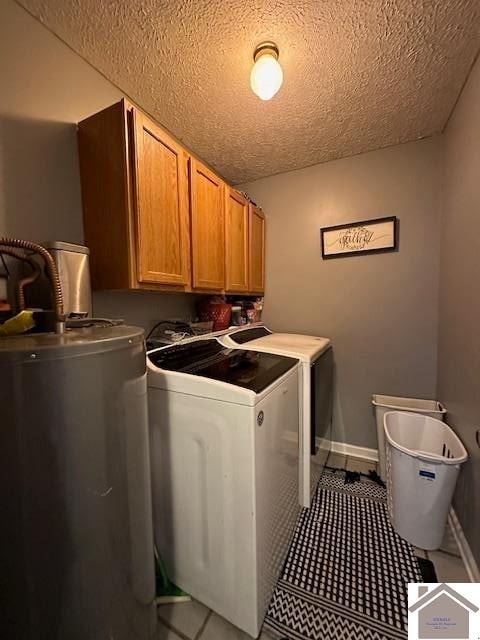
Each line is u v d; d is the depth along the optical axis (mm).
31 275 921
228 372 1198
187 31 1106
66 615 690
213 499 1041
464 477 1364
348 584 1181
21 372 595
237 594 1019
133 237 1155
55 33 1119
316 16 1051
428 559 1290
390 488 1516
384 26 1091
